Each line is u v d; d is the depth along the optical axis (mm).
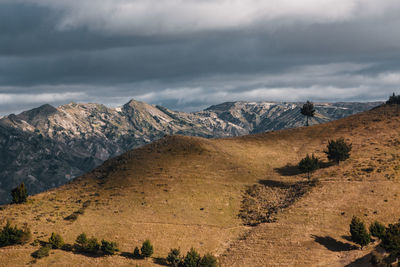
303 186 103750
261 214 93250
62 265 69625
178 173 118250
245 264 70812
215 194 105375
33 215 91000
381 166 106875
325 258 68938
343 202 89375
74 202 103750
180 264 71375
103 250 75312
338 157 117188
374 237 74750
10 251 72500
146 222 89250
